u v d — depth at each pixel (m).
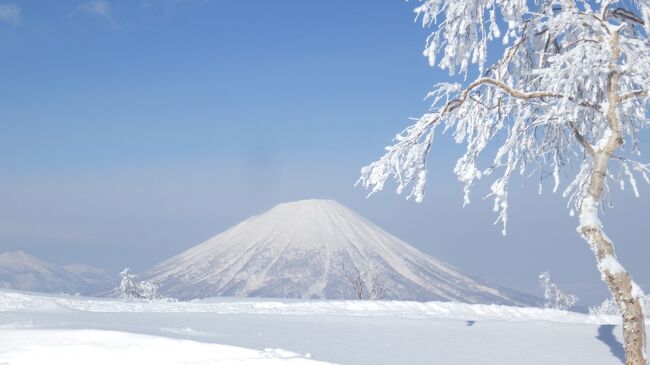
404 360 10.12
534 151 11.33
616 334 13.18
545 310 20.97
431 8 10.48
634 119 10.91
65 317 13.46
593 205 9.55
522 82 11.18
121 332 10.03
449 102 10.48
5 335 10.02
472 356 10.67
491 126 10.98
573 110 9.81
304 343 11.38
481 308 21.05
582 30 10.09
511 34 10.26
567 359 10.51
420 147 10.38
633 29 10.68
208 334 11.54
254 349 9.59
